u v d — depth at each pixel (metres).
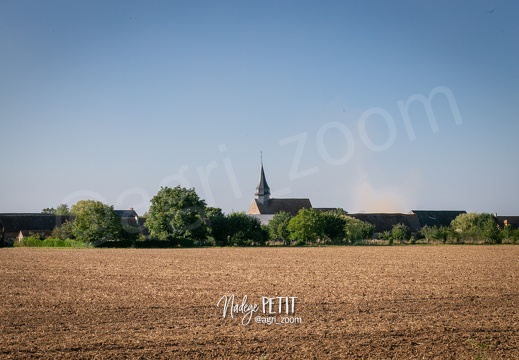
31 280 44.81
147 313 29.64
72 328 26.02
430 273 50.28
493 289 39.28
